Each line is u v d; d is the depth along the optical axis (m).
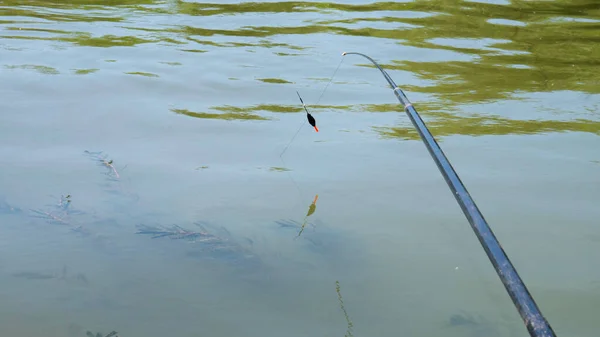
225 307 3.32
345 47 7.48
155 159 4.79
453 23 8.56
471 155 4.99
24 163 4.65
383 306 3.37
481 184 4.59
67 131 5.18
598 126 5.57
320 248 3.82
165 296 3.38
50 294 3.38
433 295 3.46
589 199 4.41
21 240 3.80
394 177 4.65
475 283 3.57
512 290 2.27
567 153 5.05
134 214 4.07
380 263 3.72
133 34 7.78
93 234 3.86
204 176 4.57
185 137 5.17
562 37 8.15
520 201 4.38
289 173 4.66
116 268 3.59
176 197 4.29
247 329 3.16
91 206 4.14
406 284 3.55
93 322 3.17
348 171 4.72
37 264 3.61
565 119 5.70
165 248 3.78
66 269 3.57
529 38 8.05
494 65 7.07
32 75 6.36
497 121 5.63
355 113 5.75
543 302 3.42
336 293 3.45
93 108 5.65
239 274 3.58
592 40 8.05
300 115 5.68
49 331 3.11
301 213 4.17
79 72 6.49
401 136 5.31
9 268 3.56
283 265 3.67
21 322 3.17
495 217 4.19
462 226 4.09
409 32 8.09
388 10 9.05
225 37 7.73
